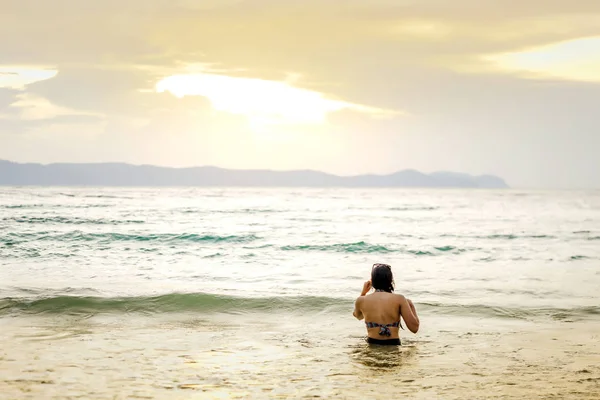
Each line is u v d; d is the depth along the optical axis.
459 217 45.97
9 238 22.55
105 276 14.17
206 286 12.67
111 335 7.91
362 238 26.00
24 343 7.28
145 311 9.65
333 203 75.19
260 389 5.32
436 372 6.04
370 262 17.88
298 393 5.20
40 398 4.93
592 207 75.75
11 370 5.91
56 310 9.52
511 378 5.81
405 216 46.31
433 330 8.50
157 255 18.92
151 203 59.72
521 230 31.92
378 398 5.05
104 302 9.96
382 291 7.59
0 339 7.51
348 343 7.53
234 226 31.53
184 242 22.70
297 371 6.04
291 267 16.50
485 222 39.69
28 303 9.74
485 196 159.38
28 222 30.19
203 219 36.66
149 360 6.48
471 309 10.04
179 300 10.16
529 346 7.43
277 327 8.67
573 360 6.66
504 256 19.88
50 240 22.14
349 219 40.28
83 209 43.84
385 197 122.12
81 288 11.90
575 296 11.77
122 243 21.89
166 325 8.71
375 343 7.42
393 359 6.64
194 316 9.44
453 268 16.66
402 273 15.54
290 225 33.28
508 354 6.96
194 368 6.14
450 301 10.96
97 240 22.47
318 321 9.16
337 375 5.88
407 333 8.27
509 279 14.34
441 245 23.12
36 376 5.68
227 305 10.09
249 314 9.67
